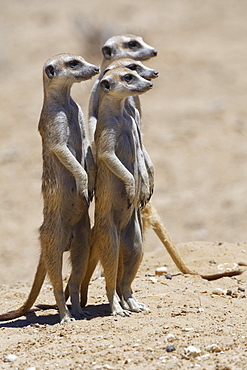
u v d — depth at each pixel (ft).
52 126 32.07
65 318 32.17
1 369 26.37
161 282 38.27
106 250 32.37
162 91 103.60
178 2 146.82
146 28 128.77
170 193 78.13
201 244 46.78
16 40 132.46
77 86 102.68
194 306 33.42
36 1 158.61
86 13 141.69
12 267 64.44
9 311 36.14
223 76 106.83
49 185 32.37
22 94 107.65
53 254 32.32
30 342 29.17
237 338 28.25
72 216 32.86
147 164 35.47
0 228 72.64
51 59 32.50
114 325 30.53
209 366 25.04
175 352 26.71
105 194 32.30
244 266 41.93
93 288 38.52
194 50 117.91
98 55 120.47
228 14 136.77
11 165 87.04
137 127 35.14
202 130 90.84
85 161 33.09
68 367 25.89
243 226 70.23
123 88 31.71
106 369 25.20
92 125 35.68
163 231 40.14
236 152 85.81
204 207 74.84
